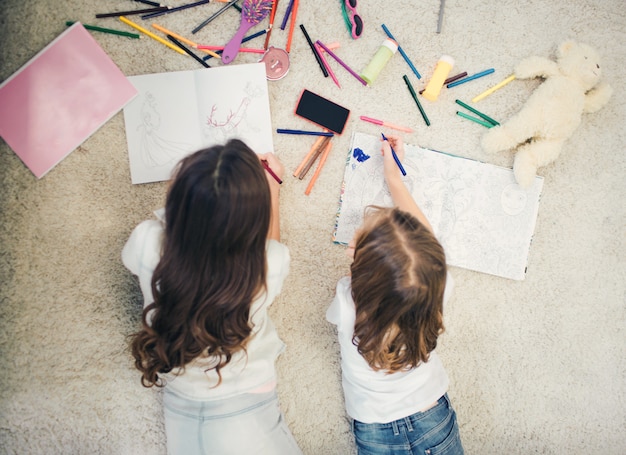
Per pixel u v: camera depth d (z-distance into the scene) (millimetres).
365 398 924
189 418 882
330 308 952
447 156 1072
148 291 843
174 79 1021
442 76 1037
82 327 1021
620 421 1143
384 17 1073
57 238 1016
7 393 999
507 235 1087
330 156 1064
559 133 1018
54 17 1008
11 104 992
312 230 1069
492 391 1118
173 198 725
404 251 763
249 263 763
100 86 1009
